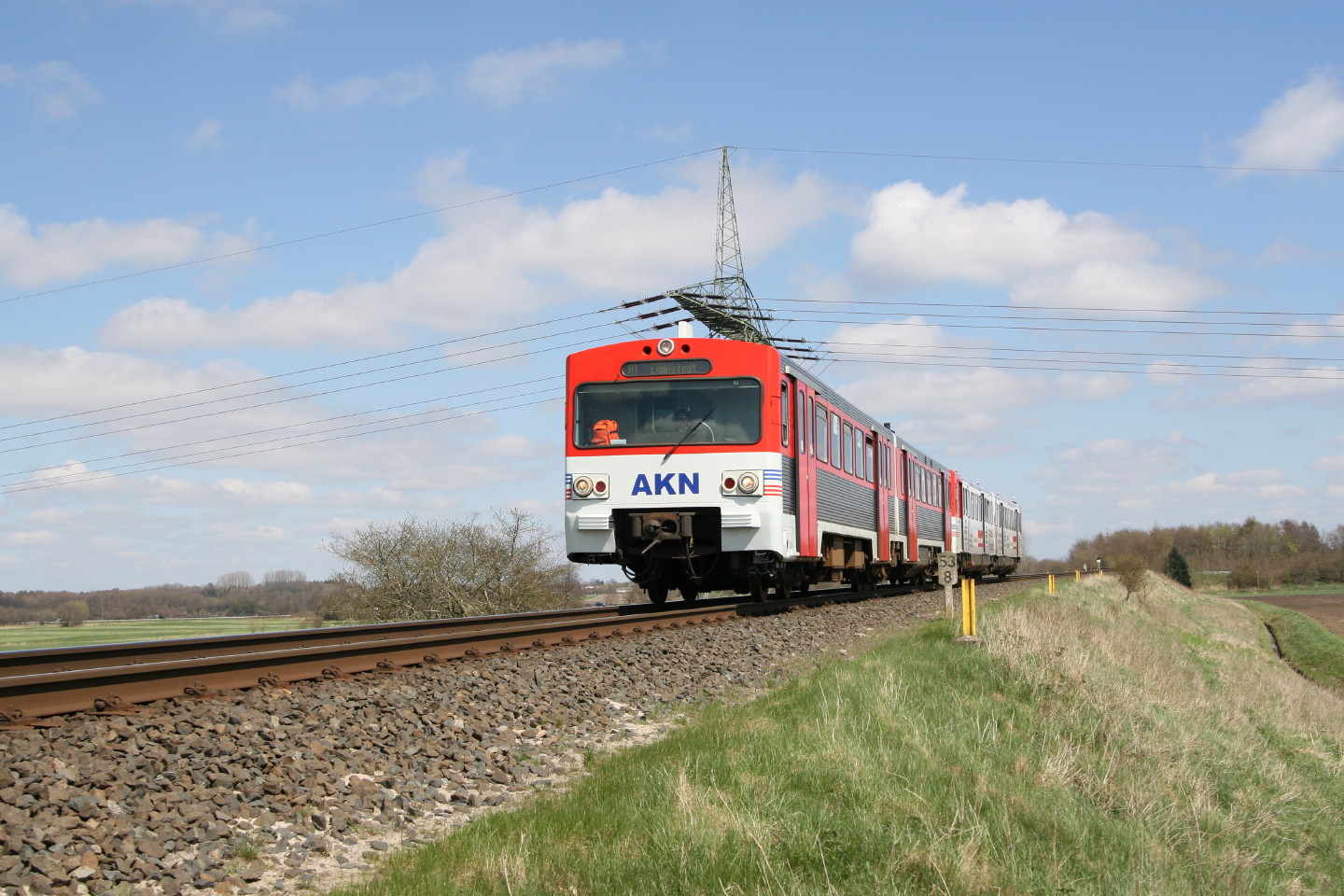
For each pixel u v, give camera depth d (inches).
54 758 226.4
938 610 810.2
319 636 487.2
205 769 235.6
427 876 190.5
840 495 794.2
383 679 348.8
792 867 223.3
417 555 1258.0
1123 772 379.2
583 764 289.6
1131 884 274.5
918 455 1149.1
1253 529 6717.5
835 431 789.2
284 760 248.4
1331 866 402.0
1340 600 3772.1
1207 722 610.5
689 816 227.0
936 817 266.7
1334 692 1353.3
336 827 216.8
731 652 502.3
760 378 628.7
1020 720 417.4
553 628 499.2
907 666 447.8
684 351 639.1
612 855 209.9
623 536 642.2
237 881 185.9
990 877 240.7
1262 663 1428.4
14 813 192.1
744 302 1733.5
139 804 211.8
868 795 266.2
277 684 323.9
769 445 621.6
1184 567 4318.4
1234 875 330.3
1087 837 296.8
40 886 170.2
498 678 374.0
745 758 279.3
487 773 268.5
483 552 1274.6
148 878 182.7
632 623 568.7
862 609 772.0
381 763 262.7
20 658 337.4
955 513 1392.7
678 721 353.4
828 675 410.0
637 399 639.8
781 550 624.7
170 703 286.0
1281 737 700.7
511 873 194.1
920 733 336.5
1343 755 693.9
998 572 1989.4
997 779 318.0
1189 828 354.9
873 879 224.4
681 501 623.8
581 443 642.2
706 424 628.1
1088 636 731.4
